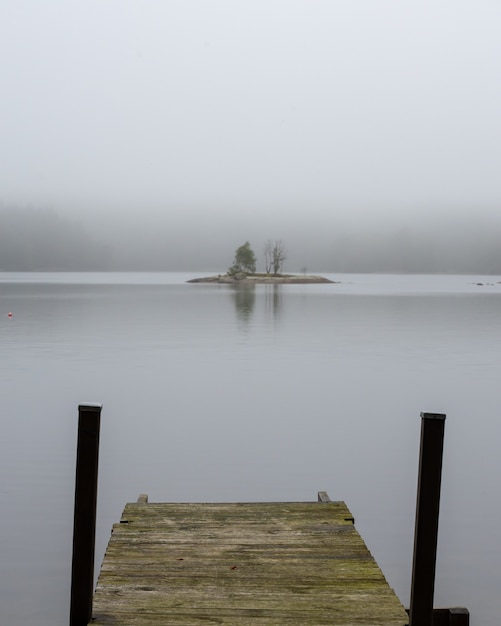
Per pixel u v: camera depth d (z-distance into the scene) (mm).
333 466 10320
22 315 39812
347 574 5309
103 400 14961
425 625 4523
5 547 7211
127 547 5762
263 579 5215
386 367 19984
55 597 6195
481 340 27719
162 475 9852
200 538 5961
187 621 4633
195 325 33781
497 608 6133
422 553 4512
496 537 7711
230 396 15461
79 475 4555
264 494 9086
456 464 10594
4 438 11602
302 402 14898
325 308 48594
